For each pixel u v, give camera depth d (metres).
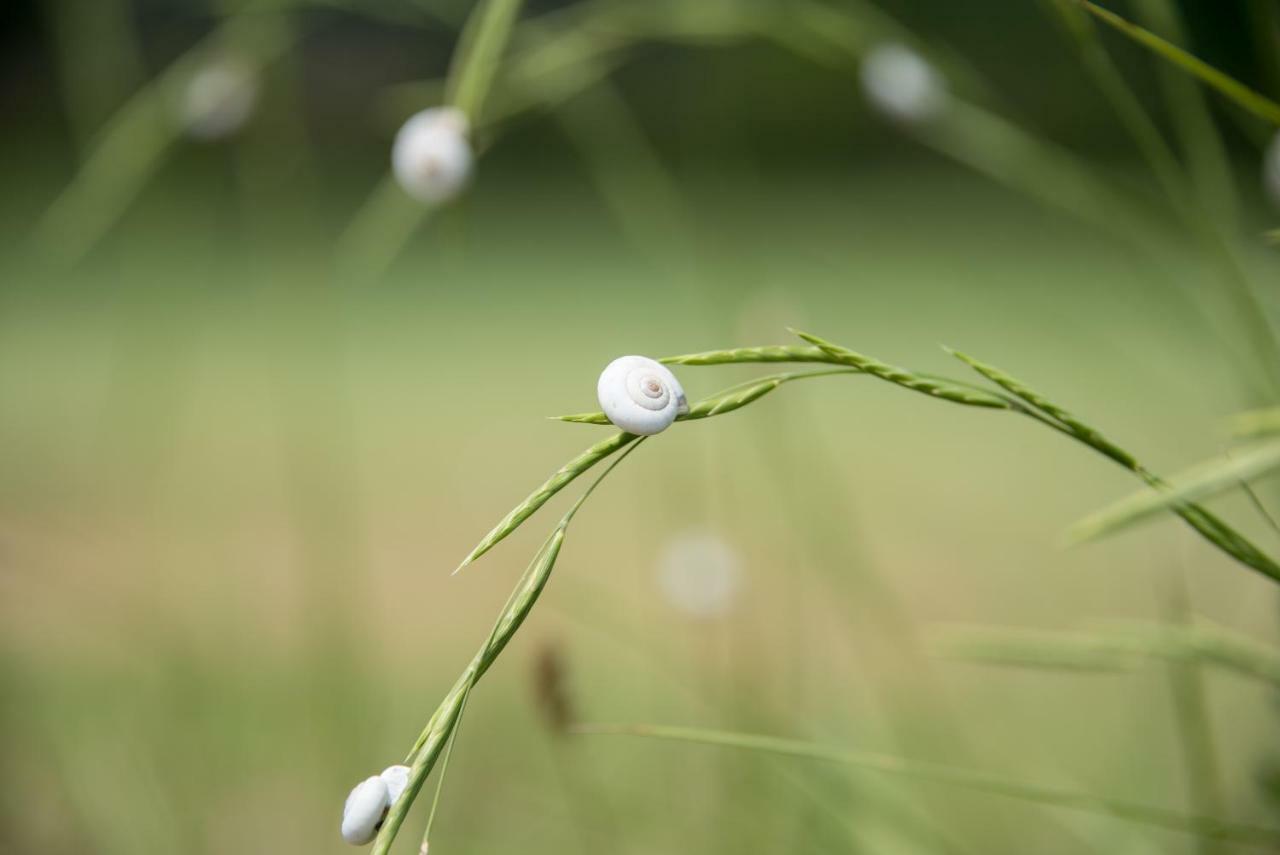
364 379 3.34
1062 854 0.89
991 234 4.01
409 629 1.68
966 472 2.30
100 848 0.99
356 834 0.57
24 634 1.48
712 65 1.08
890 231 4.24
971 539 1.88
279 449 2.46
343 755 1.08
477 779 1.12
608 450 0.57
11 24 4.24
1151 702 1.06
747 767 0.87
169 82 1.02
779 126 5.35
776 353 0.58
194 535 1.79
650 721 1.17
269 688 1.28
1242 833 0.64
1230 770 0.84
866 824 0.80
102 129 1.01
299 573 1.72
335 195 4.97
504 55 0.78
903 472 2.33
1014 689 1.27
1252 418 0.62
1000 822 0.88
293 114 1.13
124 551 1.65
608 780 1.07
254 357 3.20
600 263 4.80
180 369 1.47
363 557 1.75
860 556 1.14
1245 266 0.70
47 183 4.55
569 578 1.18
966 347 2.78
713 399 0.58
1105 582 1.52
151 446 1.46
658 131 3.57
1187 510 0.60
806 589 1.33
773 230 4.20
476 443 2.65
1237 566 1.20
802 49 0.84
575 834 0.98
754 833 0.85
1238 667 0.65
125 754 1.10
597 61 0.81
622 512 2.20
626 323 3.82
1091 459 1.45
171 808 1.04
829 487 1.44
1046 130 3.14
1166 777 0.96
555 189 5.96
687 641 1.16
